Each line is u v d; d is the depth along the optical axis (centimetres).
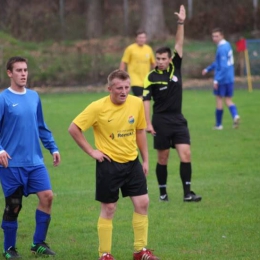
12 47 9169
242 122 4928
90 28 10662
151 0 9969
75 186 2956
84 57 8319
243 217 2311
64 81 8225
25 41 10438
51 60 8469
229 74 4544
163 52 2534
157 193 2786
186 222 2266
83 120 1784
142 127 1839
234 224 2220
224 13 10162
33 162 1838
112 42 9956
